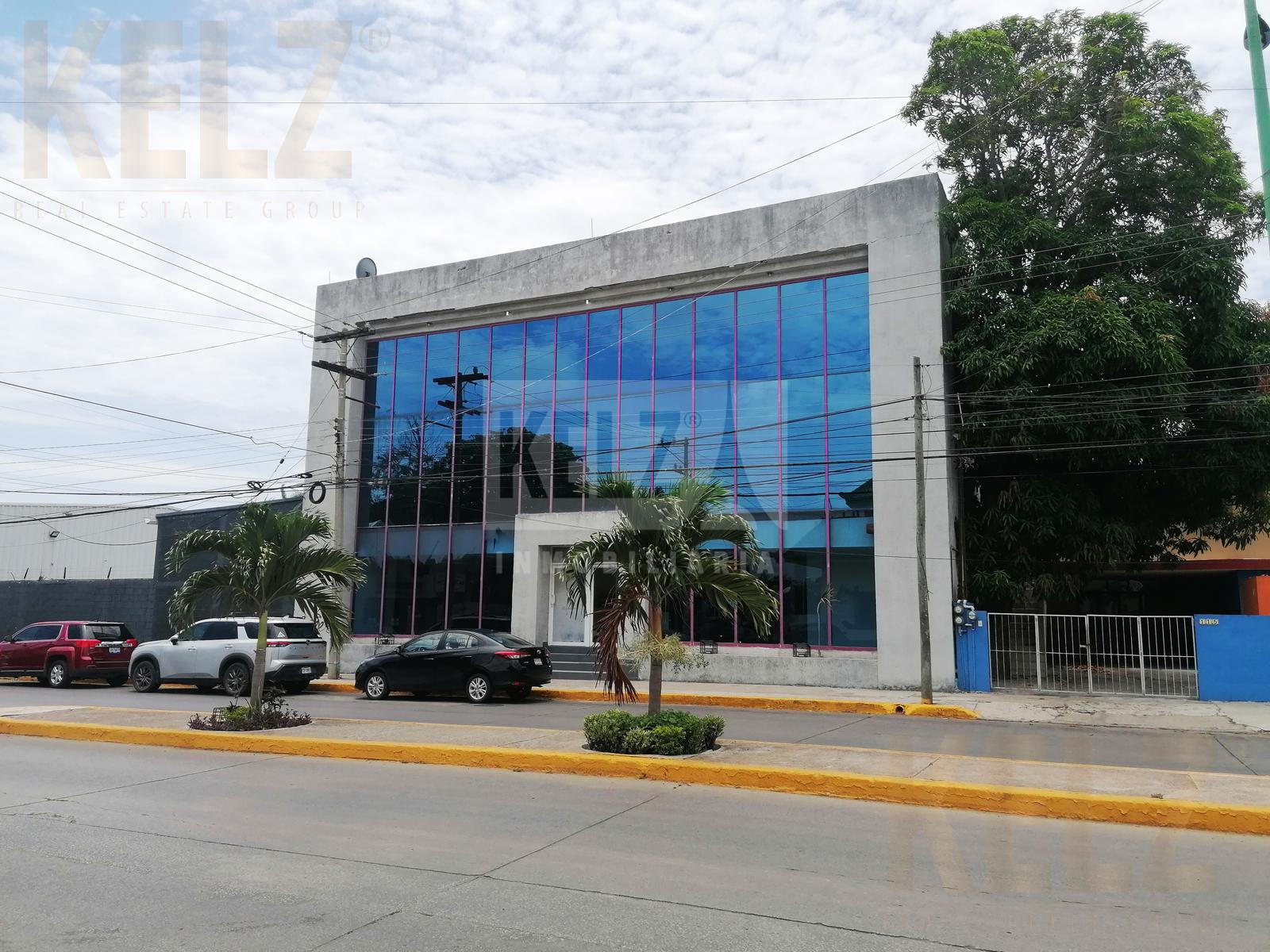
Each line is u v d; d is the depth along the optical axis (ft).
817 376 73.00
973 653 66.18
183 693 72.95
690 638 74.49
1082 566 74.43
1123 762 36.70
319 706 60.75
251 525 47.39
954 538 70.23
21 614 108.06
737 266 75.61
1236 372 69.00
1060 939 16.61
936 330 68.18
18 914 17.89
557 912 18.03
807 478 72.18
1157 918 17.76
